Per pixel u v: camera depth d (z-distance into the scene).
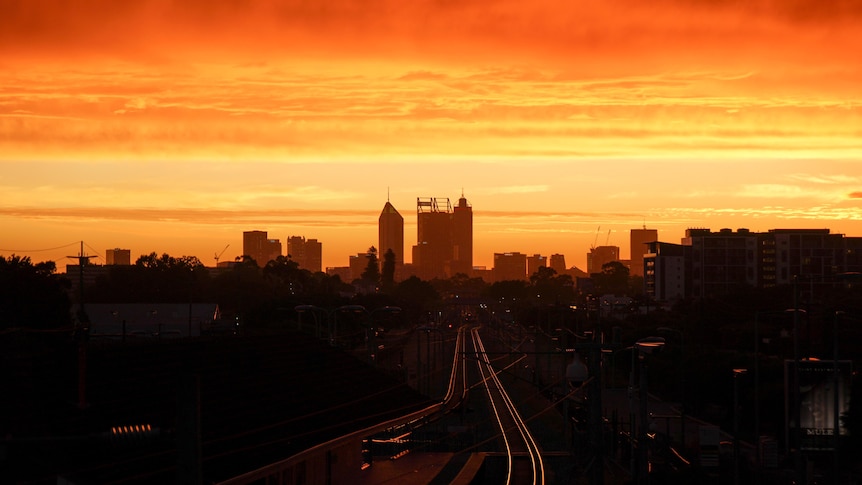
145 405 30.25
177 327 100.12
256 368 41.53
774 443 51.41
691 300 157.12
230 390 36.47
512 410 87.19
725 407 81.12
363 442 48.72
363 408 42.44
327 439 34.88
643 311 188.75
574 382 32.28
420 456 54.16
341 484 42.03
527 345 158.25
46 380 28.64
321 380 44.72
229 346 43.28
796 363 45.53
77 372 30.44
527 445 63.28
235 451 29.67
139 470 25.77
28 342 35.97
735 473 47.59
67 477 23.62
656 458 56.97
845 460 55.28
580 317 169.75
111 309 105.81
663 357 101.25
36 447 24.25
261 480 31.84
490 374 121.94
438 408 51.09
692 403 83.19
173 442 28.80
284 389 40.16
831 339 86.31
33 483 23.33
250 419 34.03
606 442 61.97
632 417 52.16
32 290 72.75
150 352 36.81
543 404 92.56
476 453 56.78
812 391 51.59
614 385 95.25
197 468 12.97
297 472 35.88
